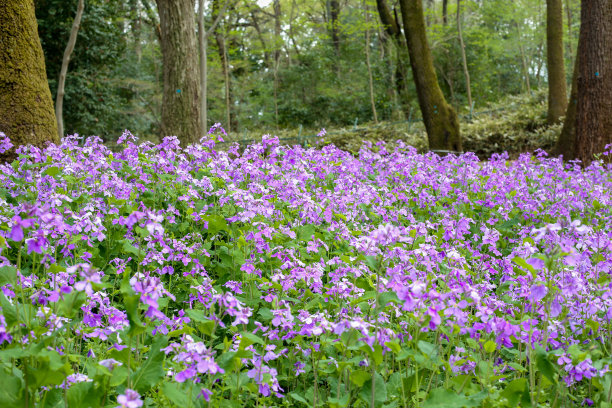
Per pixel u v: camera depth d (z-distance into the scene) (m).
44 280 3.28
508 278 4.01
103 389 2.35
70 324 2.93
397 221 5.81
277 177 5.75
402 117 25.91
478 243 5.71
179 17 11.53
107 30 21.22
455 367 2.93
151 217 2.59
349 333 2.64
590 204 7.36
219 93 29.27
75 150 6.36
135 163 5.75
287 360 3.38
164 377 2.69
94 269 2.35
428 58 16.38
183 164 5.91
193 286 3.49
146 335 2.99
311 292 3.71
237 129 29.89
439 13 35.09
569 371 2.73
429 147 16.50
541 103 20.55
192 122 11.63
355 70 29.44
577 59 14.70
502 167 8.91
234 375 2.81
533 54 42.94
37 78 7.49
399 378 3.02
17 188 5.26
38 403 2.34
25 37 7.39
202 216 4.62
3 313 2.42
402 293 2.65
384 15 26.69
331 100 29.02
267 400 3.08
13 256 4.28
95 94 21.42
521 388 2.63
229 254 4.34
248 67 33.00
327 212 4.96
